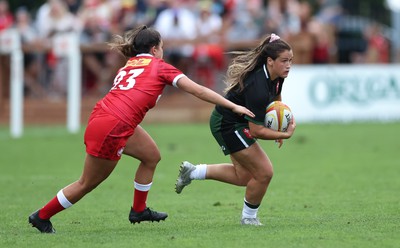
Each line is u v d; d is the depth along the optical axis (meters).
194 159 50.03
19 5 95.94
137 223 29.20
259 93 26.53
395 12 96.06
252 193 27.84
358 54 84.75
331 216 30.19
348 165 47.03
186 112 77.31
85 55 75.06
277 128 26.97
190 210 32.59
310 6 96.56
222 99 26.09
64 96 76.44
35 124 76.62
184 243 24.44
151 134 65.56
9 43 64.50
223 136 27.64
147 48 27.16
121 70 27.03
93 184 26.56
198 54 73.38
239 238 25.14
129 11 76.12
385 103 76.25
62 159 51.00
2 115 77.31
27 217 31.09
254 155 27.47
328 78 74.81
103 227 28.38
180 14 75.00
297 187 38.81
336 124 73.06
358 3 100.12
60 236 26.11
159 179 42.22
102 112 26.09
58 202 26.61
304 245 23.92
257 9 76.06
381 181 40.50
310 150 54.91
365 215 30.25
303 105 74.50
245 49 73.06
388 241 24.47
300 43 75.25
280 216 30.47
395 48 91.25
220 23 76.38
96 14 77.19
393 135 63.66
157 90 26.44
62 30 75.12
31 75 76.81
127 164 49.34
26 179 42.59
